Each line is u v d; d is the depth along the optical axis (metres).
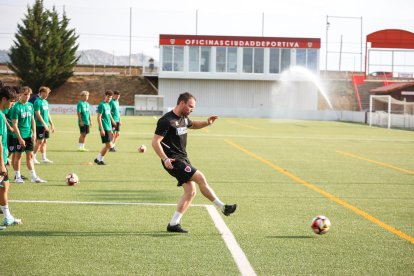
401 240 6.44
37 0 59.53
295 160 15.73
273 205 8.62
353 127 37.69
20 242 6.03
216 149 18.88
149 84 63.50
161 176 11.72
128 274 4.97
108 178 11.30
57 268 5.12
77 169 12.71
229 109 56.62
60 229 6.66
